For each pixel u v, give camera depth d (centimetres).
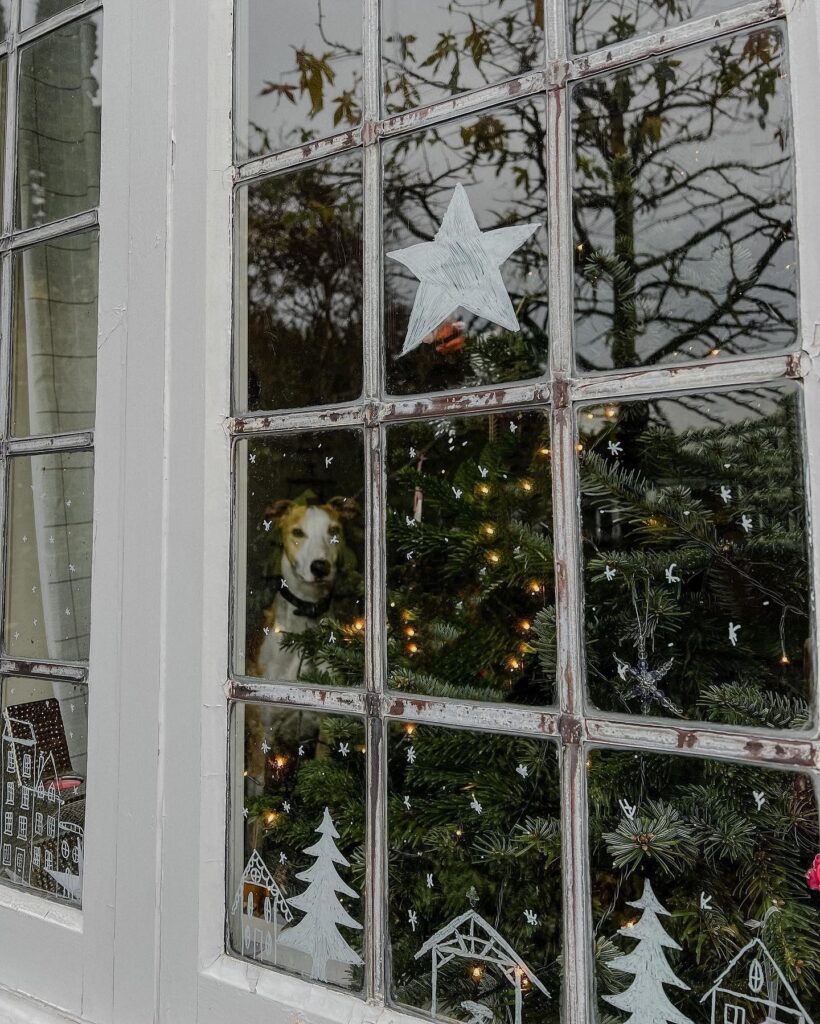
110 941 87
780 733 57
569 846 65
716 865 63
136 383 92
